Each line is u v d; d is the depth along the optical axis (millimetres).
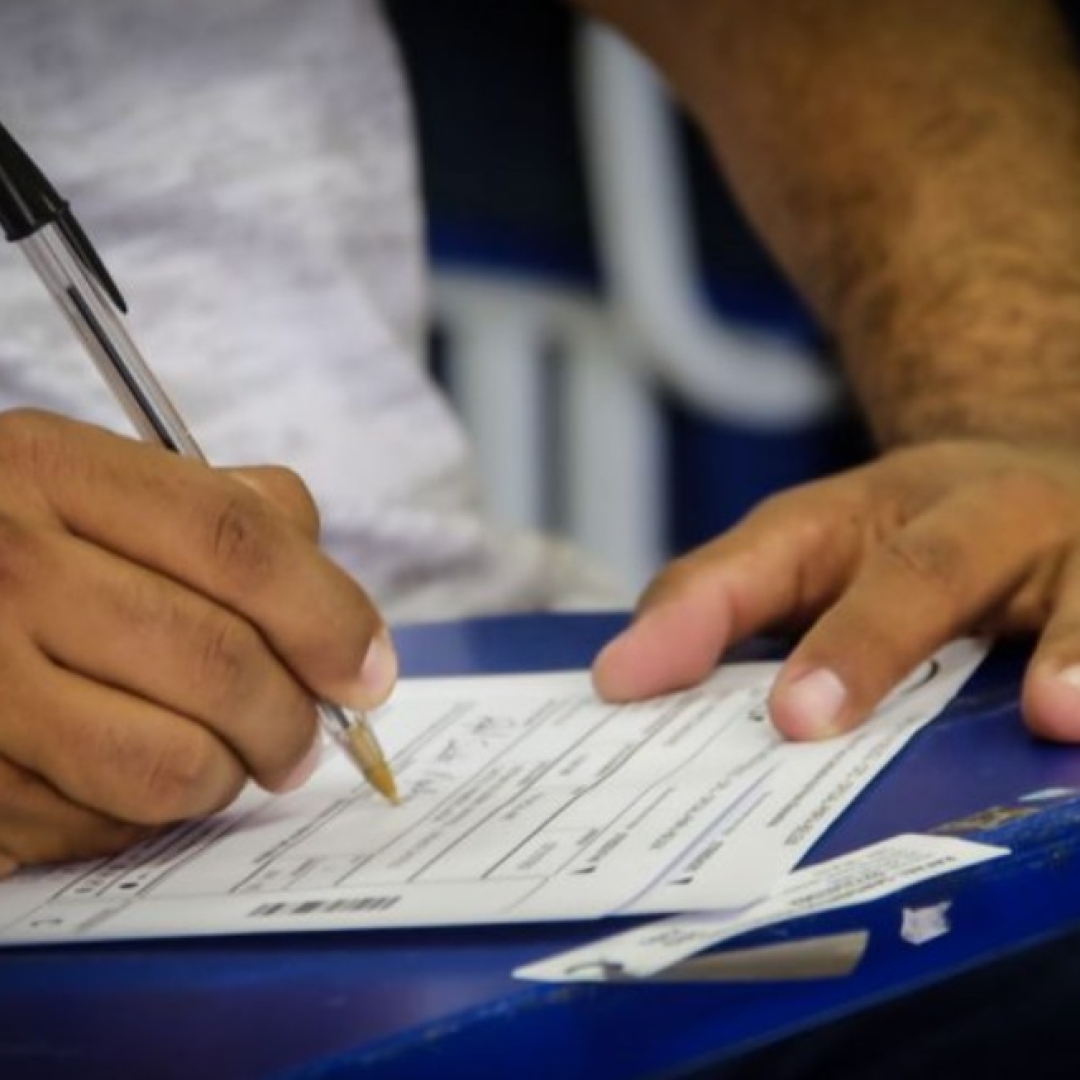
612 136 5969
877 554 2779
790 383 6105
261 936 2045
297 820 2373
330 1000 1866
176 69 4027
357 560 3994
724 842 2096
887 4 4172
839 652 2566
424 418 4137
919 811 2164
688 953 1803
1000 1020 2000
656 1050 1785
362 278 4223
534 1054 1766
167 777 2291
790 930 1845
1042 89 4113
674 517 6145
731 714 2609
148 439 2420
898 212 3965
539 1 5926
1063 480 2961
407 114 4309
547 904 1987
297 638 2305
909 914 1891
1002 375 3648
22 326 3793
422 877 2119
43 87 3930
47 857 2350
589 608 3762
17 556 2309
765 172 4184
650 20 4441
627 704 2701
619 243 6016
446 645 3059
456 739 2611
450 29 5887
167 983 1967
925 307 3836
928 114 4047
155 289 3949
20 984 2010
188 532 2293
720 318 6090
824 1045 1934
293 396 4004
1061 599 2691
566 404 6078
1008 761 2320
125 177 3949
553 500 6094
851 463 6129
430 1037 1758
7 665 2312
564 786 2375
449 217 5961
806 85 4125
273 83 4102
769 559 2895
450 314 5988
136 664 2293
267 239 4043
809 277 4129
